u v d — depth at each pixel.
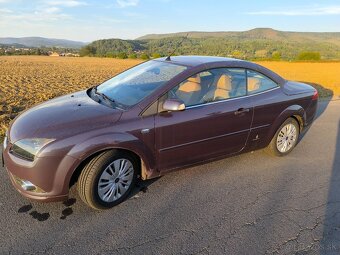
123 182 3.64
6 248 2.88
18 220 3.29
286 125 5.13
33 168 3.12
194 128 3.94
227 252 2.93
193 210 3.61
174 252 2.90
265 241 3.11
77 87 15.30
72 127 3.26
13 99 10.26
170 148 3.84
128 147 3.45
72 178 3.41
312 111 5.52
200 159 4.21
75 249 2.90
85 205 3.62
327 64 47.47
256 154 5.34
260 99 4.62
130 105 3.67
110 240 3.04
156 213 3.52
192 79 4.03
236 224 3.37
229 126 4.29
